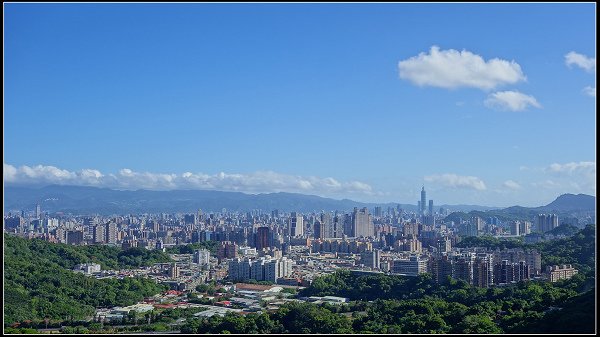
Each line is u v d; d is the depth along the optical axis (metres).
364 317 140.62
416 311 134.75
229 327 141.88
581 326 96.94
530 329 104.69
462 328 115.44
